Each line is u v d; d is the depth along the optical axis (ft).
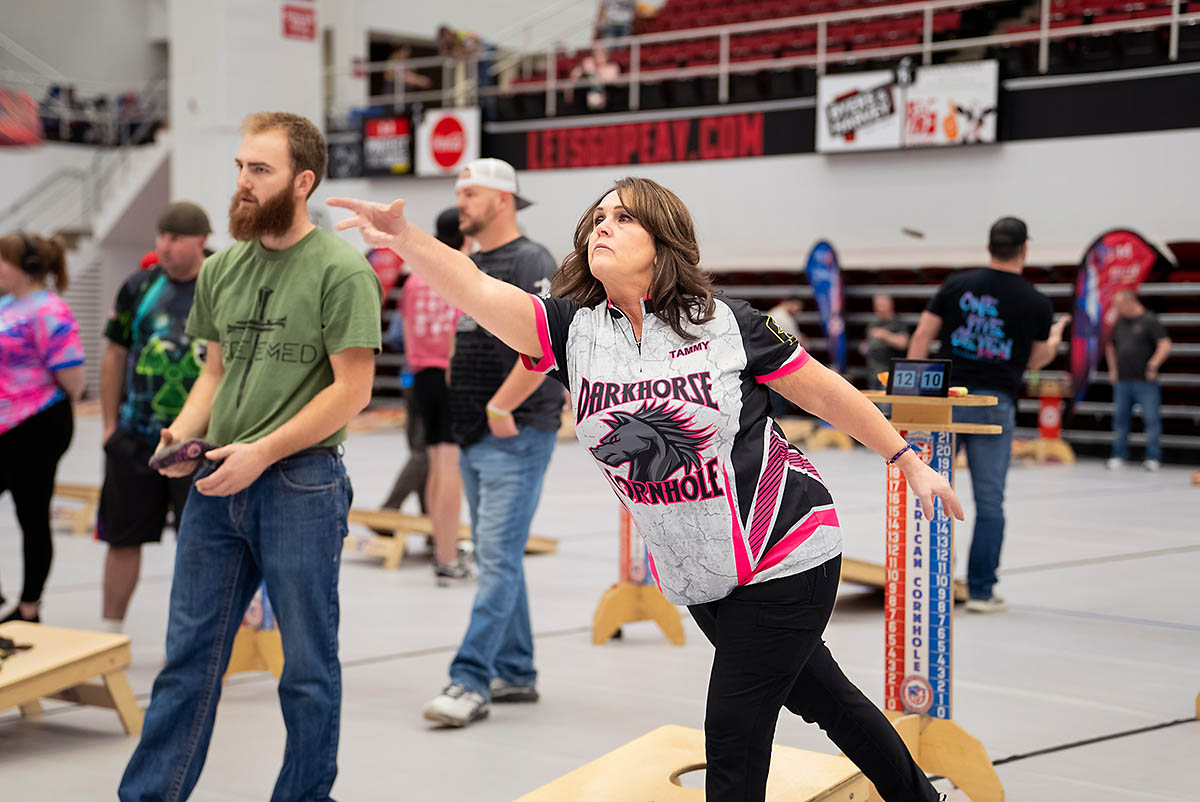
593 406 7.33
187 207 14.85
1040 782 11.09
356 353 9.50
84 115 73.36
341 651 16.33
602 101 54.54
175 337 14.99
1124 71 42.37
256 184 9.48
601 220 7.45
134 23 82.38
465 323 13.33
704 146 51.88
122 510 15.37
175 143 61.67
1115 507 31.19
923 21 52.26
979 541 18.62
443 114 58.23
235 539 9.56
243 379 9.67
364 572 22.57
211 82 59.93
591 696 14.16
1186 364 44.68
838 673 8.32
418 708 13.64
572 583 21.27
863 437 7.63
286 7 61.26
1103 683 14.64
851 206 48.39
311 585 9.43
